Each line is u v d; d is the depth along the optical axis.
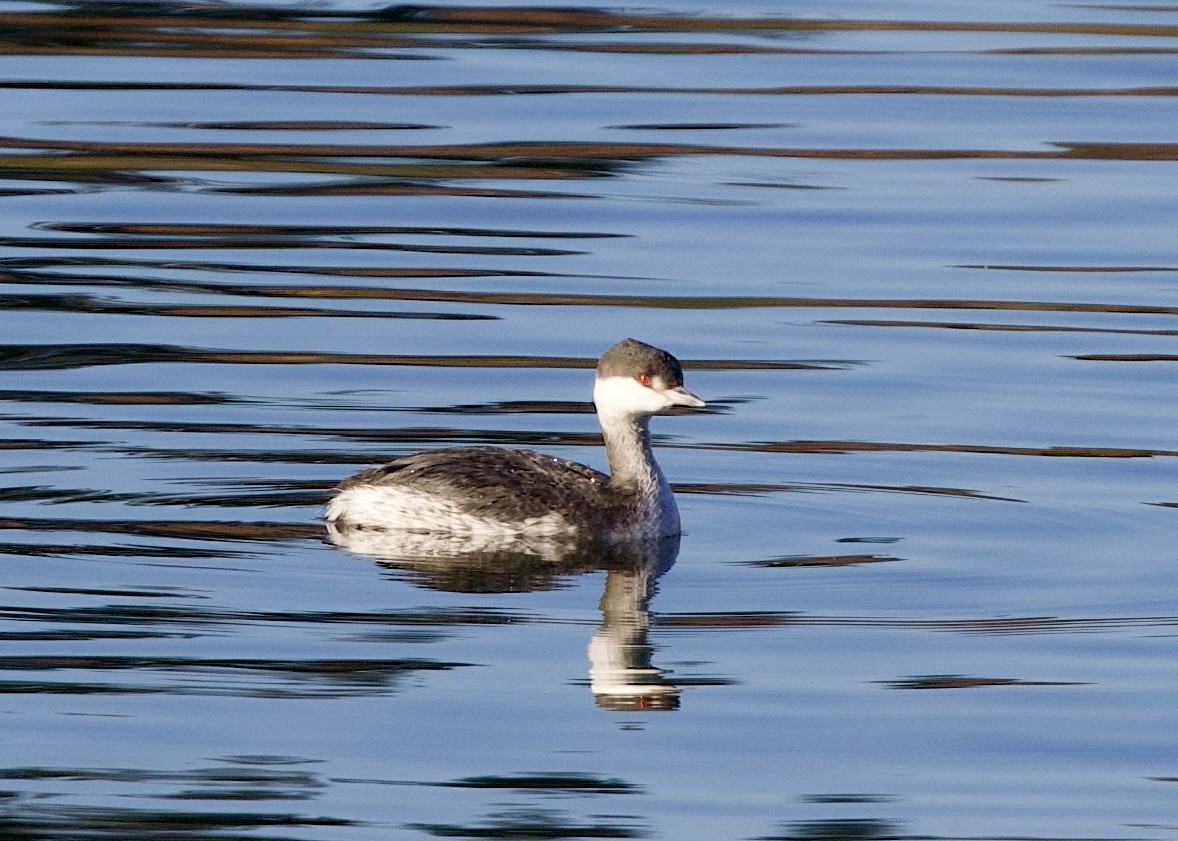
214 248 21.17
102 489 14.55
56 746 10.58
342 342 18.34
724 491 15.18
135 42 29.20
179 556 13.32
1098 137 25.08
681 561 13.70
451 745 10.70
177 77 27.25
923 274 20.56
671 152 24.47
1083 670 11.80
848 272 20.58
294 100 26.27
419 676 11.55
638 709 11.16
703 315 19.28
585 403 17.08
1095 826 9.88
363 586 12.97
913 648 12.11
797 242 21.55
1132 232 21.92
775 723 11.06
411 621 12.40
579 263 20.80
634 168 24.05
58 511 14.05
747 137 25.08
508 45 29.38
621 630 12.33
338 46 29.14
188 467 15.11
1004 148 24.72
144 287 19.80
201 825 9.76
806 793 10.25
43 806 9.91
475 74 27.62
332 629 12.20
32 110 25.44
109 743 10.62
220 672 11.52
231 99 26.25
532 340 18.55
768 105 26.34
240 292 19.72
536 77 27.42
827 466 15.67
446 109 25.98
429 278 20.28
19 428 15.79
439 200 22.98
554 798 10.12
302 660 11.73
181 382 17.16
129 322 18.77
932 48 29.23
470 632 12.26
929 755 10.66
